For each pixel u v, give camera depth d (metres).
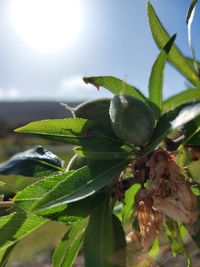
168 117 0.10
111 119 0.11
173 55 0.14
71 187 0.10
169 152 0.11
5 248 0.12
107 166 0.10
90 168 0.10
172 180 0.11
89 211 0.11
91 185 0.10
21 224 0.12
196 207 0.10
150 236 0.11
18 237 0.12
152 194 0.11
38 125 0.11
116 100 0.10
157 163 0.11
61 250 0.13
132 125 0.10
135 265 0.13
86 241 0.11
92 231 0.11
